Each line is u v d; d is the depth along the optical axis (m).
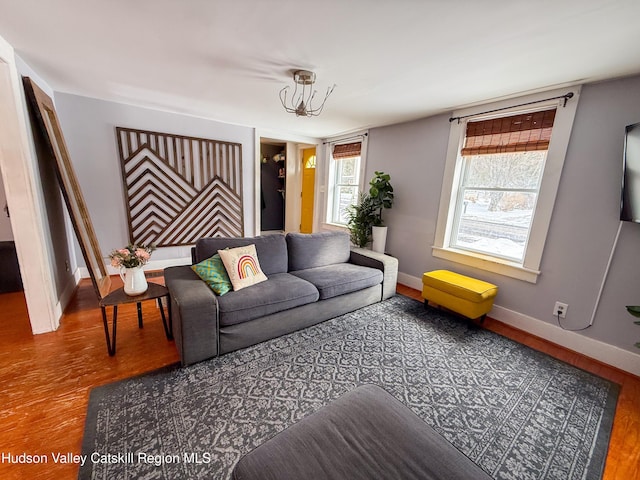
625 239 2.06
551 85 2.24
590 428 1.56
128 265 2.00
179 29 1.66
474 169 3.02
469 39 1.65
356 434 1.02
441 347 2.28
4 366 1.86
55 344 2.12
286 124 4.17
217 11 1.47
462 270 3.11
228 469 1.25
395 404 1.19
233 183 4.36
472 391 1.81
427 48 1.77
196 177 4.04
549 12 1.36
